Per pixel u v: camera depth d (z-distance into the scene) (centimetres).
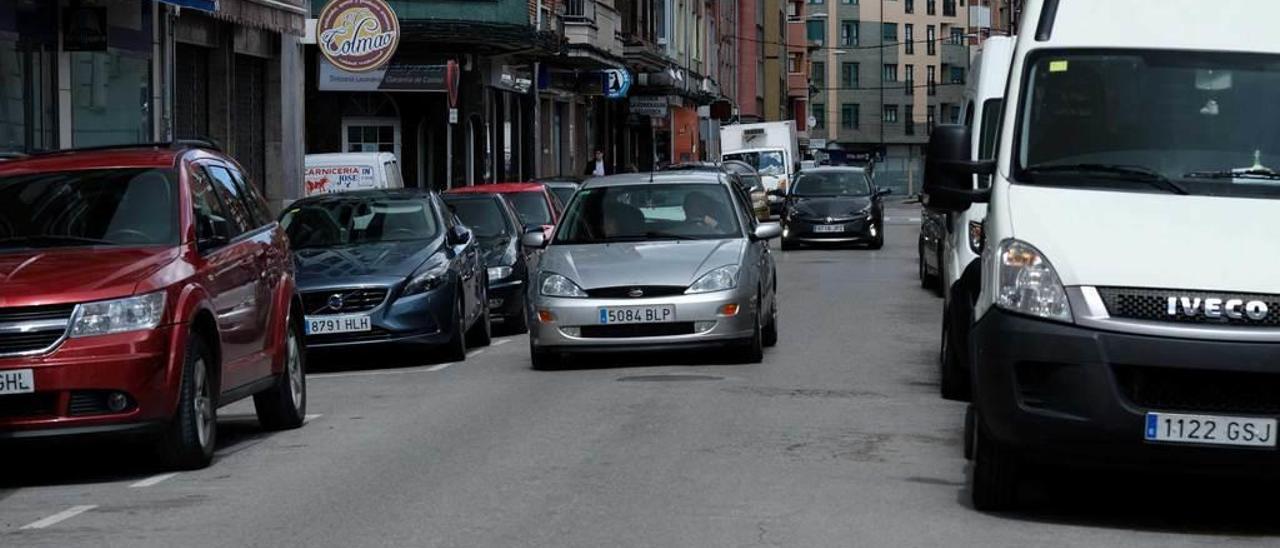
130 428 1032
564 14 4747
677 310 1558
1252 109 952
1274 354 826
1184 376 838
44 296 1024
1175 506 941
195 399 1086
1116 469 866
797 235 4012
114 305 1031
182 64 2773
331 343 1697
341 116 3894
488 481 1008
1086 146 948
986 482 902
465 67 3928
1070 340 842
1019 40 1016
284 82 3164
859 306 2373
